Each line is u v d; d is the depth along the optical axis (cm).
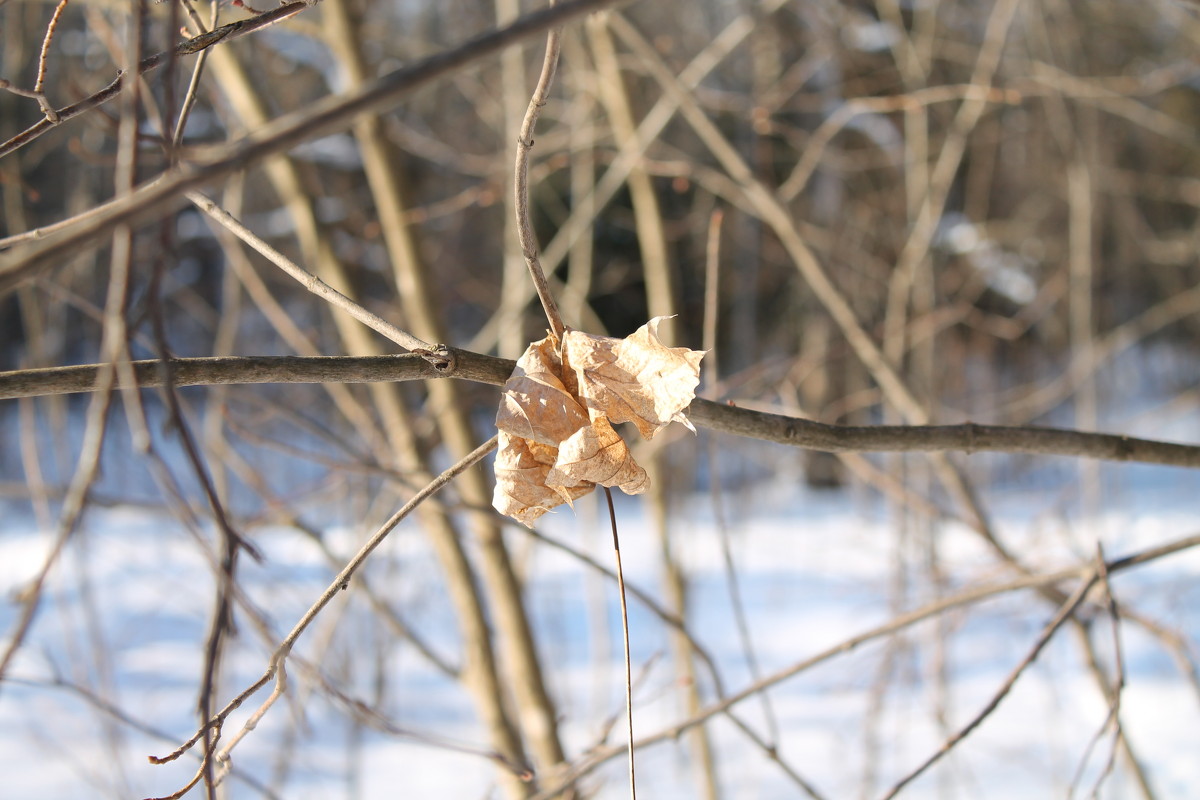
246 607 239
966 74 791
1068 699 595
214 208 154
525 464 134
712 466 266
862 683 476
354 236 482
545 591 703
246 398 298
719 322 1180
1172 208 1291
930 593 418
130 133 86
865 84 704
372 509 378
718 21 1000
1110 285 1270
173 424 91
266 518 353
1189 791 514
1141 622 311
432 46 593
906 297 506
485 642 372
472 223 898
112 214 70
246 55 373
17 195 436
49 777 519
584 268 536
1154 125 607
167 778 532
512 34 75
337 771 527
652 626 746
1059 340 1230
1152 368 1585
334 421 625
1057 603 319
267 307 381
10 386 127
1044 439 188
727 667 699
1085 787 503
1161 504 1030
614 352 134
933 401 554
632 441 356
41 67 139
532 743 373
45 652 267
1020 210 1117
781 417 166
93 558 805
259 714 144
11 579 813
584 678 654
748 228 961
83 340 841
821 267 379
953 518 347
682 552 574
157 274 91
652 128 467
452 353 139
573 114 561
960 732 198
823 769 535
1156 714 605
